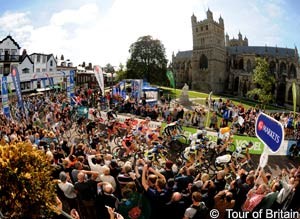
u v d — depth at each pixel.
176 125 20.70
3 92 23.98
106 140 18.42
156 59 93.44
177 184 8.75
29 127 19.00
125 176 8.56
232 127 25.02
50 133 14.70
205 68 120.31
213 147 17.34
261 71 82.50
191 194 7.65
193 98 69.88
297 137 23.59
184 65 130.25
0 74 67.75
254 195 7.93
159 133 20.78
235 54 123.88
